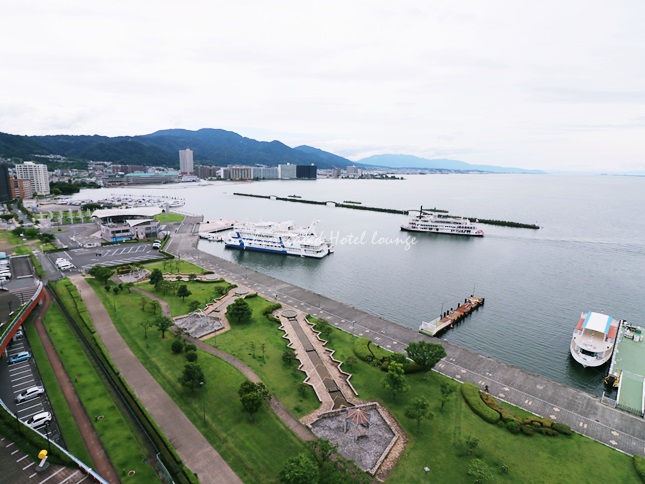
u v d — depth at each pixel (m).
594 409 78.81
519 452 66.00
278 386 83.19
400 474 60.91
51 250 196.62
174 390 79.88
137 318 114.00
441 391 80.25
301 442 66.81
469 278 174.88
